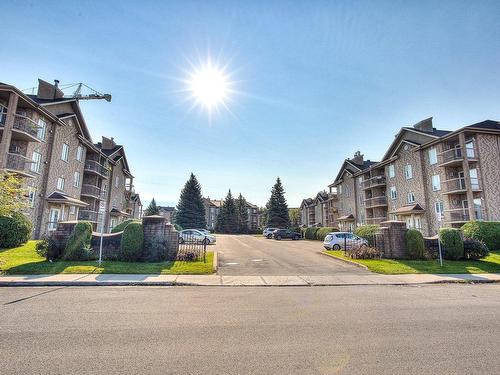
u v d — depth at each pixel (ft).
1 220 54.24
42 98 90.33
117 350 15.39
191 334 18.01
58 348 15.48
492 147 92.17
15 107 68.74
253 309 24.36
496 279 41.65
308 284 37.40
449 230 58.80
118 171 151.02
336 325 20.11
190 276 40.45
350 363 14.20
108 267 43.34
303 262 57.11
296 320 21.24
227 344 16.48
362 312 23.67
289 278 40.93
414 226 112.37
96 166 116.57
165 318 21.29
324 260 60.34
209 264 49.52
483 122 94.84
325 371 13.37
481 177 89.45
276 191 205.46
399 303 27.04
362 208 155.22
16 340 16.46
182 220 195.42
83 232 48.91
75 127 101.14
